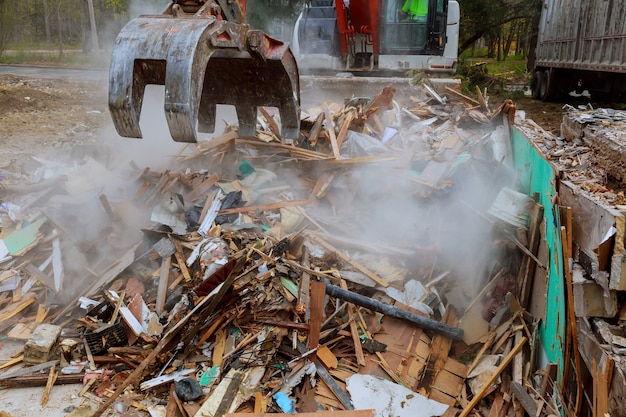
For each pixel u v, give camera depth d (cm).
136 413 359
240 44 370
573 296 296
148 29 340
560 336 329
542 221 410
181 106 322
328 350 397
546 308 371
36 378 388
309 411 354
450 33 1157
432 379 392
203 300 392
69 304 458
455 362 405
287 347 397
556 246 346
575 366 296
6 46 2970
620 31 1172
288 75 412
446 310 450
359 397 362
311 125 673
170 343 394
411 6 1096
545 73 1677
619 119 463
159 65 346
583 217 311
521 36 3803
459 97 820
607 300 284
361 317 426
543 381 340
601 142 396
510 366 386
